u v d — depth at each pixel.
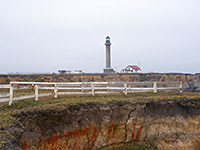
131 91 13.97
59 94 13.03
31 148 6.89
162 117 11.20
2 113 7.31
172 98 11.53
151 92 14.66
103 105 9.75
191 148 10.77
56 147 7.90
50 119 7.84
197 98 11.90
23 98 9.54
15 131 6.14
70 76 32.47
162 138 10.96
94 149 9.34
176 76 38.19
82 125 9.02
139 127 10.35
